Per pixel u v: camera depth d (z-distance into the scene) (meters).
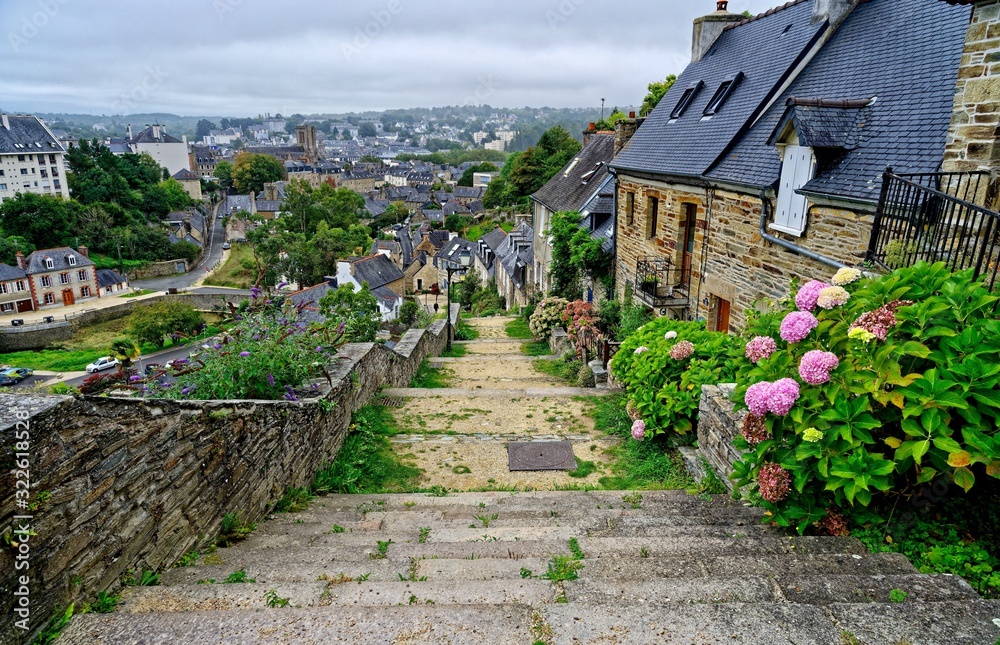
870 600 2.46
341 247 64.31
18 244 53.03
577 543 3.37
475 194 103.88
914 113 6.45
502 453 6.34
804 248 7.25
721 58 12.84
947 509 3.20
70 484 2.41
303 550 3.46
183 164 115.19
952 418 3.00
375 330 10.37
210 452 3.53
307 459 5.20
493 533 3.82
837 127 6.88
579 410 7.82
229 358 4.86
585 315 12.52
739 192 8.80
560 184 22.95
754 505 4.24
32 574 2.20
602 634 2.16
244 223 83.56
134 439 2.83
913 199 4.96
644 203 12.66
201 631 2.21
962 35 6.76
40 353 40.59
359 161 180.00
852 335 3.10
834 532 3.31
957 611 2.24
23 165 63.50
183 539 3.27
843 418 3.11
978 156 4.78
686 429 5.82
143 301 50.59
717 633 2.15
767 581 2.61
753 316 4.80
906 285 3.43
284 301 6.15
